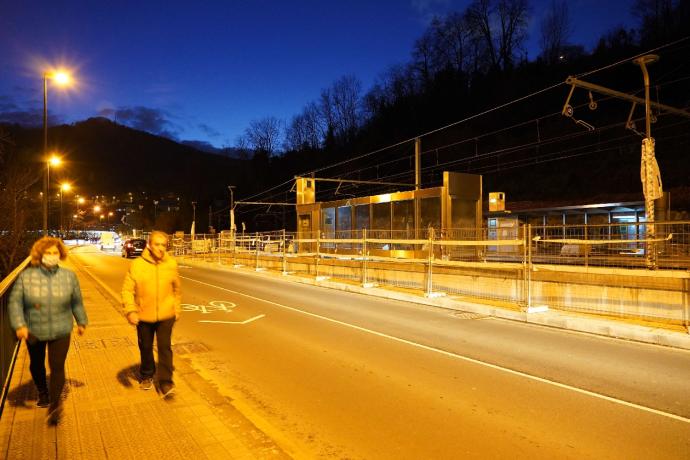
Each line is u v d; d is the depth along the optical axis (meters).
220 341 9.38
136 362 7.23
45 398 5.38
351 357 8.21
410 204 22.03
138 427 4.91
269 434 4.88
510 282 13.32
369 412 5.70
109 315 11.31
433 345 9.12
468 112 63.47
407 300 14.94
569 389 6.56
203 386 6.36
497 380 6.95
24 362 7.26
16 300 4.94
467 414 5.65
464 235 17.81
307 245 28.55
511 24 68.38
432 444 4.84
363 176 69.69
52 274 5.07
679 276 9.90
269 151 89.56
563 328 10.69
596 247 13.75
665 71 46.97
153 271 5.75
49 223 59.50
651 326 9.76
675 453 4.66
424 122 66.56
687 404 5.99
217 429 4.89
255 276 23.58
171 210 116.19
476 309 12.72
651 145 14.98
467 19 70.94
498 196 31.00
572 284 11.92
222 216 89.69
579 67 55.53
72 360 7.35
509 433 5.12
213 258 35.12
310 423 5.37
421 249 20.81
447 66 69.56
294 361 7.94
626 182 41.62
